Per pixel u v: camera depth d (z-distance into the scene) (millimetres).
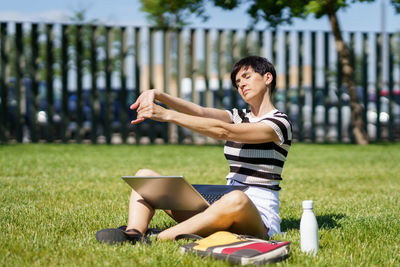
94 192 6066
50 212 4684
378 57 14594
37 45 12812
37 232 3754
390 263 3080
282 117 3562
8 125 12906
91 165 8867
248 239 3129
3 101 12797
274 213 3609
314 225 3238
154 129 13578
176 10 13156
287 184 7078
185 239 3367
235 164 3686
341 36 13953
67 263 2934
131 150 11594
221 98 13766
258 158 3586
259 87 3693
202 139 14039
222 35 13602
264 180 3582
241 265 2838
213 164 9312
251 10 12719
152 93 3562
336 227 4121
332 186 6926
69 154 10516
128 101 13391
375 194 6188
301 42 14023
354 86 14055
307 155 11125
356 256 3193
